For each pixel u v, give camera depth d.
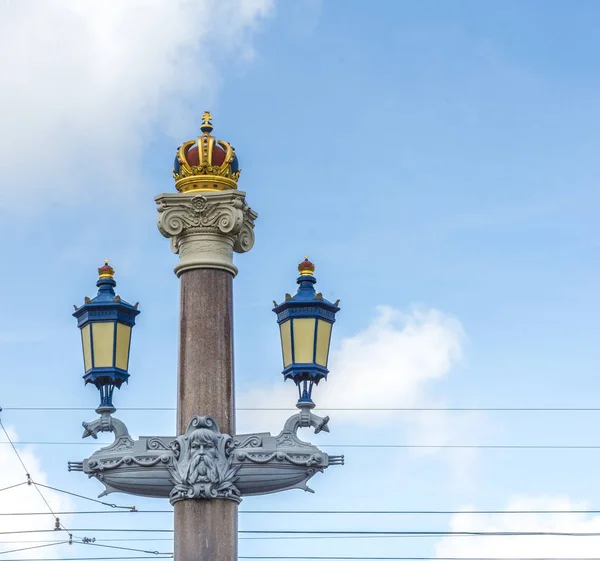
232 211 11.61
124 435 11.04
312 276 11.20
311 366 10.90
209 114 12.09
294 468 10.85
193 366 11.47
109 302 10.99
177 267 11.70
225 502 10.91
